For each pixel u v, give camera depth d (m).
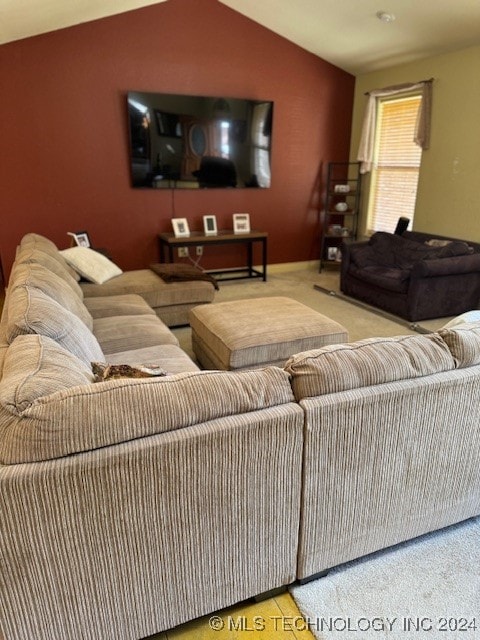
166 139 5.19
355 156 6.33
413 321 4.25
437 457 1.63
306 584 1.61
